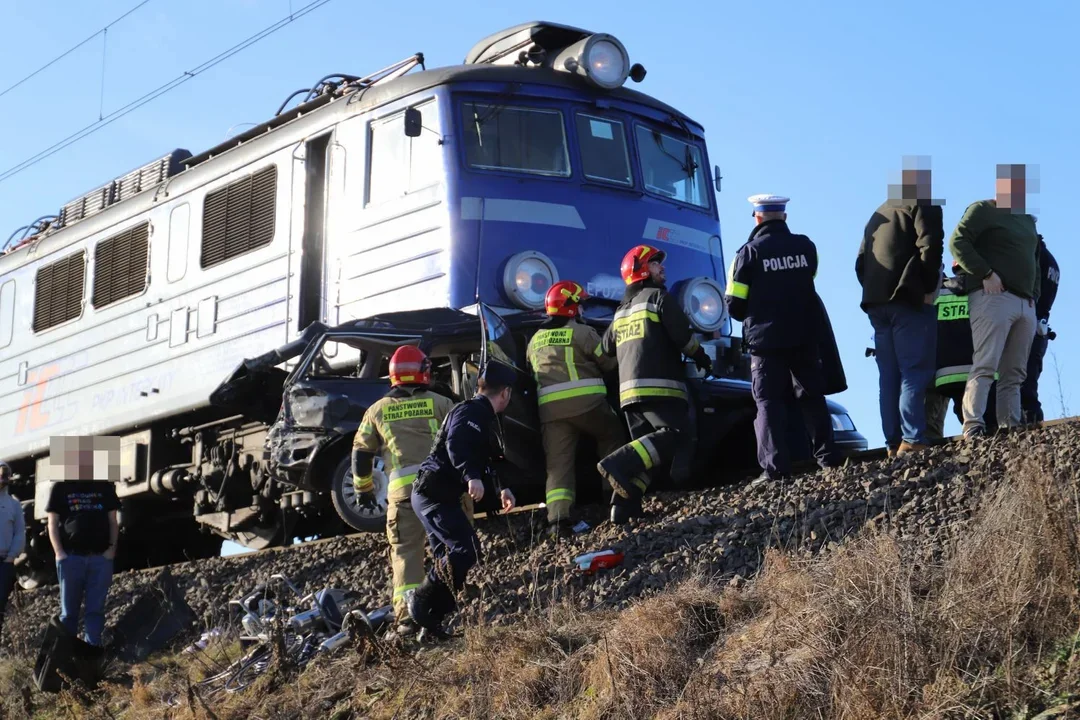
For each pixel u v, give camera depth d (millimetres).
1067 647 5438
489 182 10523
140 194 14203
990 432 8719
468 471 7316
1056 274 9648
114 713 8664
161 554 15242
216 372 12414
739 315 8727
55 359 15133
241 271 12320
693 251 11586
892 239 8578
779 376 8641
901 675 5441
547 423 8859
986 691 5309
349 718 7066
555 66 11266
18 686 9914
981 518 6496
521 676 6613
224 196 12766
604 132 11219
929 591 6133
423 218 10578
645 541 8039
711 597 6789
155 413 13180
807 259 8641
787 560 6707
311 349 9820
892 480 7746
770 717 5562
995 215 8461
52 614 11773
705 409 9820
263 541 12055
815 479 8156
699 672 6074
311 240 11680
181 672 8844
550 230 10625
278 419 9820
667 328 8555
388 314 9742
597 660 6441
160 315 13406
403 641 7719
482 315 8906
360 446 8234
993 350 8375
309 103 12391
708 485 10242
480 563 8578
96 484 9852
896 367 8672
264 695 7750
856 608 5891
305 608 8922
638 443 8422
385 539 9898
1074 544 5785
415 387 8289
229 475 12188
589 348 8945
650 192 11344
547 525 9008
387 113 11062
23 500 16266
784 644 5988
